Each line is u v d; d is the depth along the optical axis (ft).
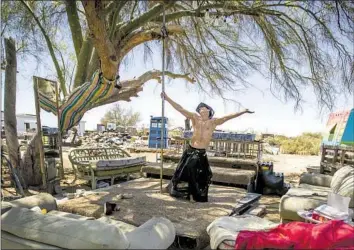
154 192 17.06
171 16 19.45
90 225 6.68
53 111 21.86
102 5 13.61
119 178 24.61
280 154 53.78
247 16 21.58
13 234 7.22
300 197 12.80
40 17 17.11
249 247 7.41
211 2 18.40
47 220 7.26
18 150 19.26
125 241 6.31
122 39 18.44
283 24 22.20
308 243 7.30
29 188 19.53
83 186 22.21
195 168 15.37
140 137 70.28
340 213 9.64
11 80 18.92
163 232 7.55
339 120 22.48
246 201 16.05
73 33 21.52
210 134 15.78
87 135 66.90
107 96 21.58
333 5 17.84
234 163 23.39
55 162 21.15
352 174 13.52
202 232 11.00
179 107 15.97
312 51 21.93
